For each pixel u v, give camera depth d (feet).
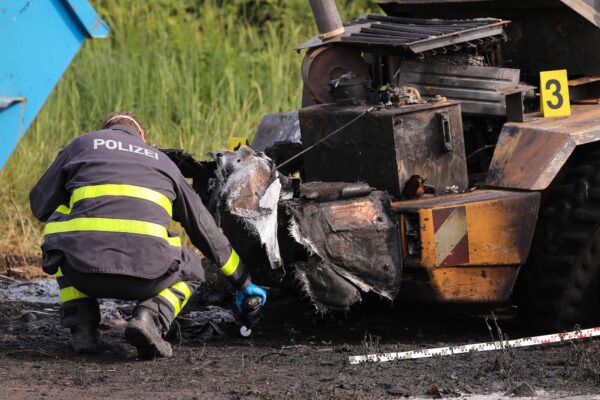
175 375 45.65
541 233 54.65
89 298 50.44
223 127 102.42
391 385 43.55
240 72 114.42
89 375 45.47
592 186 54.39
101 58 112.27
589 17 60.23
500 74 57.47
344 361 48.62
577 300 53.98
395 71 62.28
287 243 50.67
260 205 49.14
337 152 55.93
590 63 61.36
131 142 49.75
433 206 50.75
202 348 52.08
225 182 50.37
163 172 48.91
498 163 54.49
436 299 51.65
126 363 48.21
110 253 46.65
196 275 50.39
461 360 48.83
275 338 55.06
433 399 41.65
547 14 62.64
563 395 42.01
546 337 51.52
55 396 41.34
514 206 52.34
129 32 119.14
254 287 51.21
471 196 52.75
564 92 57.06
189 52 115.55
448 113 54.95
